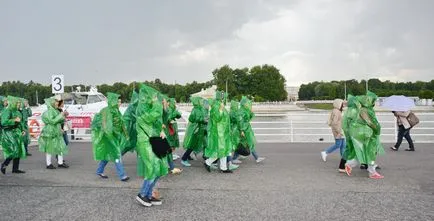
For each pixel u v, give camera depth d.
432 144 14.05
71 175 9.13
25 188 7.78
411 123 12.22
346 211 5.98
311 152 12.55
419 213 5.82
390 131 23.12
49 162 10.07
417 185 7.61
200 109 10.12
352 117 8.35
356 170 9.30
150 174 6.12
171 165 9.12
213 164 10.05
